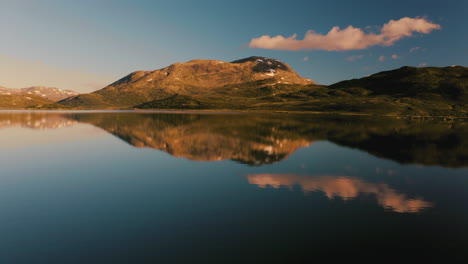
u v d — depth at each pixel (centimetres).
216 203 1639
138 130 6325
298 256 1058
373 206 1616
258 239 1194
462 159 3195
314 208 1571
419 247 1136
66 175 2323
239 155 3284
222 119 11306
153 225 1333
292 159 3062
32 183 2073
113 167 2617
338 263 1012
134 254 1071
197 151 3541
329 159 3086
